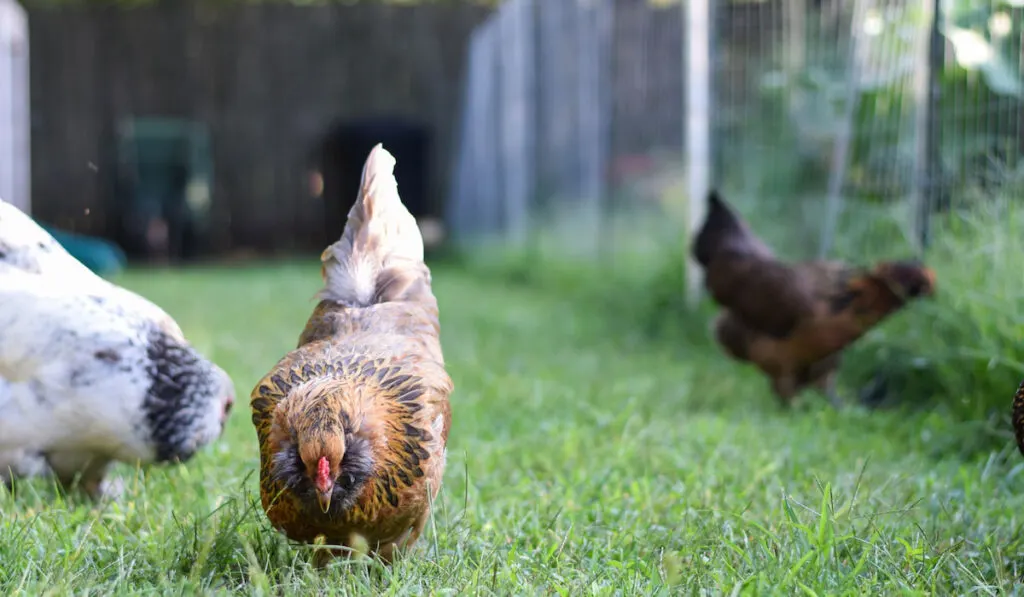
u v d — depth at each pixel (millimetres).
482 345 8711
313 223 19969
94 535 3643
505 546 3695
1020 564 3572
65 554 3348
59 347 3984
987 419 5535
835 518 3572
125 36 18859
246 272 16500
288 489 3113
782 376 6648
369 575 3330
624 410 5840
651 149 12086
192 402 4270
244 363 7375
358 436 3117
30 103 18531
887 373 6707
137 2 19469
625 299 10930
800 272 6605
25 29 16281
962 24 6633
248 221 19703
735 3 9688
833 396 6703
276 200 19781
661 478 4594
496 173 16906
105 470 4430
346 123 20469
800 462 4910
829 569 3277
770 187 9430
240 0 19250
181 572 3334
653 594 3105
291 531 3266
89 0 18766
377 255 3975
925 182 6754
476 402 6098
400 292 3896
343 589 3078
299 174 19812
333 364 3396
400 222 4094
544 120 14539
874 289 6242
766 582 3090
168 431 4203
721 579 3145
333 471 3025
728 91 9727
